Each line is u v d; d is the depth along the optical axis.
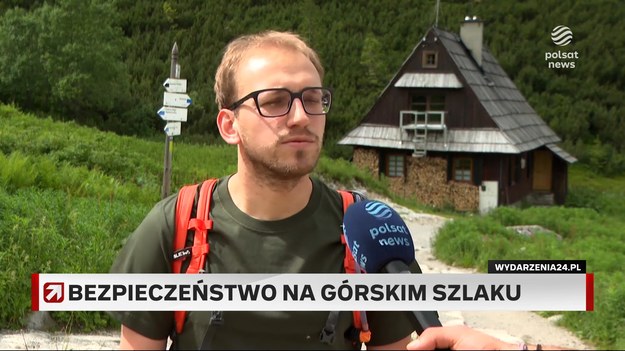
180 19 53.00
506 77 39.28
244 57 1.74
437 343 1.28
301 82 1.69
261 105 1.67
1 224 6.86
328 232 1.78
